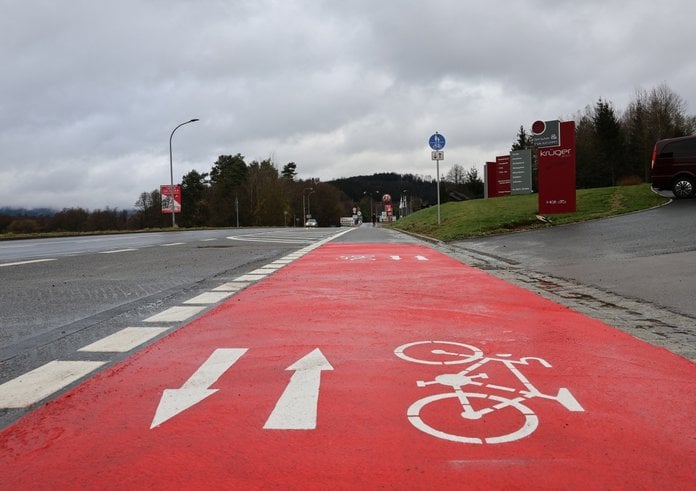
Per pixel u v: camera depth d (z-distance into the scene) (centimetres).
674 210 1875
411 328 554
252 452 274
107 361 454
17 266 1265
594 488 237
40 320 629
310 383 380
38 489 244
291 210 12962
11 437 300
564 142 2114
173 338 525
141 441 291
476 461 262
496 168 4262
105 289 870
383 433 294
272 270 1105
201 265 1242
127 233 4141
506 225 2017
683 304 677
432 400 343
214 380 392
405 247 1777
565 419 312
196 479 249
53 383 398
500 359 438
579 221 1939
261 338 518
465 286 855
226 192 11812
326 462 262
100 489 243
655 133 6575
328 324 576
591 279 895
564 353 456
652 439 287
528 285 864
